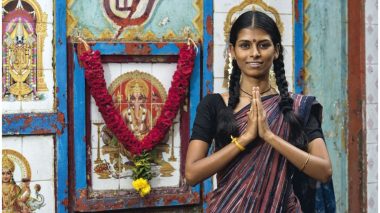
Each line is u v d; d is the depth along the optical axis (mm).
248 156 2090
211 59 3705
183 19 3672
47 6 3408
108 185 3574
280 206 2062
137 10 3582
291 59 3889
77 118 3471
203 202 3736
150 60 3604
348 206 4035
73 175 3510
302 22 3885
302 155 2045
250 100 2189
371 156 4059
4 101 3361
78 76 3455
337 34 3998
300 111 2150
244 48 2160
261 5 3814
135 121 3605
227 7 3738
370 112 4039
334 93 4008
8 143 3375
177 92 3564
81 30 3484
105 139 3561
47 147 3447
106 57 3518
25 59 3393
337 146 4027
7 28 3350
